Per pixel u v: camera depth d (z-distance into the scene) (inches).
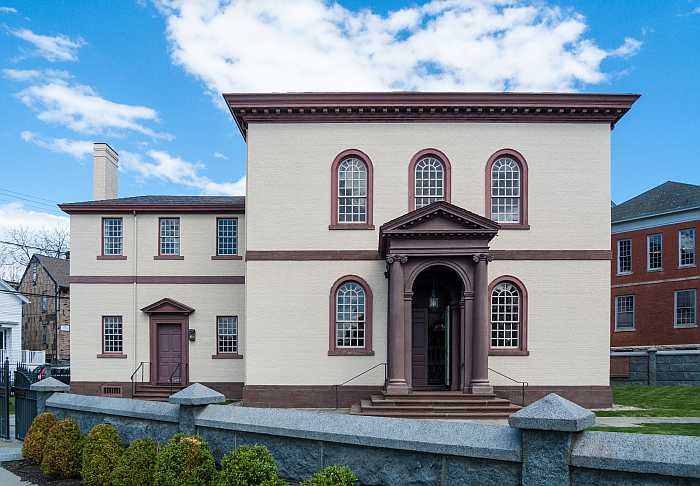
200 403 394.6
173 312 962.7
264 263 781.9
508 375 766.5
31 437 471.8
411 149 789.9
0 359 1432.1
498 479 267.0
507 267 780.0
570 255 779.4
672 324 1352.1
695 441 226.1
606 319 773.3
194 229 979.9
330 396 763.4
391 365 703.1
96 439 407.8
